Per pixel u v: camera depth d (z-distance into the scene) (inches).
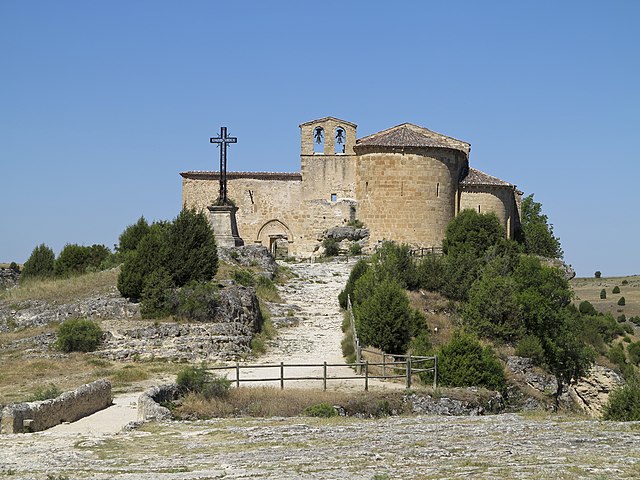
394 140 2632.9
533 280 1895.9
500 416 985.5
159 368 1341.0
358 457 691.4
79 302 1694.1
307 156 2785.4
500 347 1669.5
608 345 2625.5
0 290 2154.3
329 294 2044.8
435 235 2610.7
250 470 641.0
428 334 1592.0
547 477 598.9
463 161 2795.3
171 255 1731.1
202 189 2837.1
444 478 602.5
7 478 619.2
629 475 606.9
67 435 823.1
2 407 907.4
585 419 970.7
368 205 2645.2
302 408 1004.6
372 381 1219.2
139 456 712.4
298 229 2783.0
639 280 5118.1
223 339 1491.1
